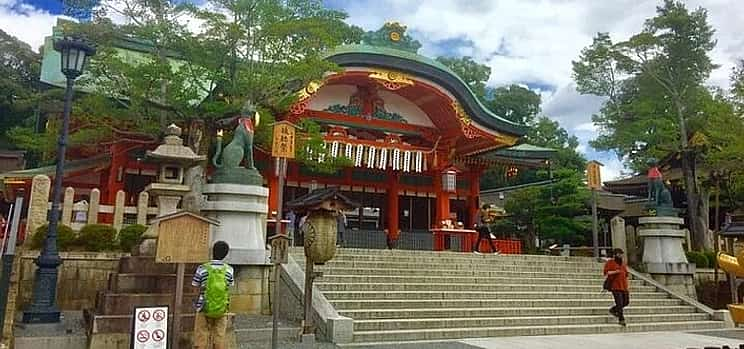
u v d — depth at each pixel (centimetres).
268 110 1873
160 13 1683
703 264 2075
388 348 1020
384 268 1535
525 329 1285
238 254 1221
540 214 2784
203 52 1634
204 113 1658
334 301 1234
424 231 2616
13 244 898
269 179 2369
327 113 2473
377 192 2692
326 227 1059
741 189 2514
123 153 2078
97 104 1648
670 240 1948
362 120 2552
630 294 1722
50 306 1017
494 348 1066
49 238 1035
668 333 1406
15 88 3462
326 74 2103
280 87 1797
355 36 2275
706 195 2677
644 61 2953
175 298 789
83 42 1102
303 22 1642
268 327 1077
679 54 2881
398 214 2720
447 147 2673
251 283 1235
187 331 870
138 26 1678
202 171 1572
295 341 1037
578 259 1964
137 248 987
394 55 2283
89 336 853
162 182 1039
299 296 1158
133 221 1434
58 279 1202
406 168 2556
